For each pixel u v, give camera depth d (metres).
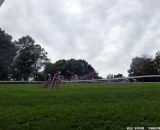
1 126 24.88
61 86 57.41
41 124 24.81
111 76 124.19
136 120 24.86
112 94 37.78
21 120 25.86
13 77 143.88
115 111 27.34
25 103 33.28
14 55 148.12
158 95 36.84
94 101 33.41
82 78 100.00
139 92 39.25
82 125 24.27
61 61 145.12
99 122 24.66
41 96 37.75
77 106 30.20
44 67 145.38
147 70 105.12
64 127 24.03
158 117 25.39
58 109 28.75
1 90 47.56
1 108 30.64
